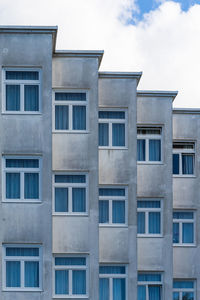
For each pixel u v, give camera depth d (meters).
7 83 19.67
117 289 21.78
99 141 22.19
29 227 19.19
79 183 20.78
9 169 19.48
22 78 19.75
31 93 19.73
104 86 22.28
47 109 19.50
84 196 20.77
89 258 20.38
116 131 22.30
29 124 19.45
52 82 20.86
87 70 20.97
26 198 19.44
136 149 22.06
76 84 20.89
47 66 19.64
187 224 25.70
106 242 21.72
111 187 22.09
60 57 20.97
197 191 25.73
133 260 21.67
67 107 20.97
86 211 20.64
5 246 19.22
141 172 23.72
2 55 19.62
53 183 20.73
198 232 25.47
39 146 19.39
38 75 19.81
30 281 19.31
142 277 23.53
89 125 20.77
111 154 22.02
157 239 23.52
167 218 23.56
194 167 26.02
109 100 22.22
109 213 21.98
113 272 21.84
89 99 20.88
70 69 20.94
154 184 23.67
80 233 20.45
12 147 19.34
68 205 20.66
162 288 23.42
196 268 25.30
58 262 20.58
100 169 21.94
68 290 20.48
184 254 25.36
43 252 19.12
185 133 26.06
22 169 19.50
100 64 22.16
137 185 23.64
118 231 21.80
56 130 20.77
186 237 25.61
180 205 25.61
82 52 20.92
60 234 20.42
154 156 23.98
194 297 25.27
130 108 22.20
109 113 22.38
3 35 19.69
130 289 21.55
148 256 23.44
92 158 20.61
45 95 19.52
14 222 19.20
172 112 25.20
